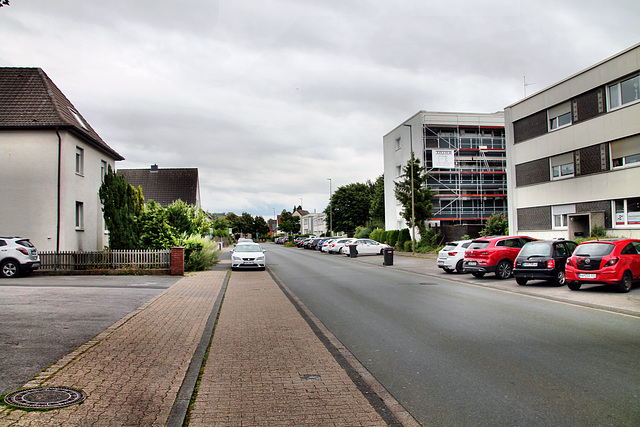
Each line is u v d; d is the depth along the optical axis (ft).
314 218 353.51
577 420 13.01
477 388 15.96
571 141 77.87
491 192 150.82
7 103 64.18
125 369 17.57
